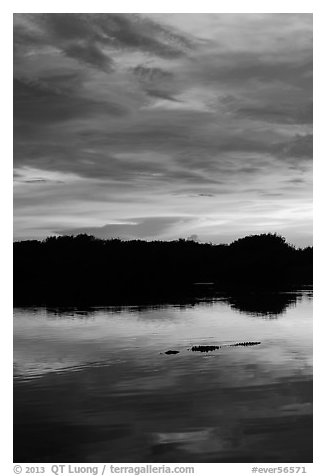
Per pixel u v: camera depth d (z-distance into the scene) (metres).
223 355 25.64
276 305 49.50
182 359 24.83
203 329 34.94
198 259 99.25
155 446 13.89
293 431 14.74
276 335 32.00
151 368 22.91
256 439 14.20
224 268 100.75
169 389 19.20
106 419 15.93
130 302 54.75
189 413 16.33
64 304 53.22
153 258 96.62
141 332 34.03
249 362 23.75
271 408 16.70
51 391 19.22
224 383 19.91
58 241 88.88
